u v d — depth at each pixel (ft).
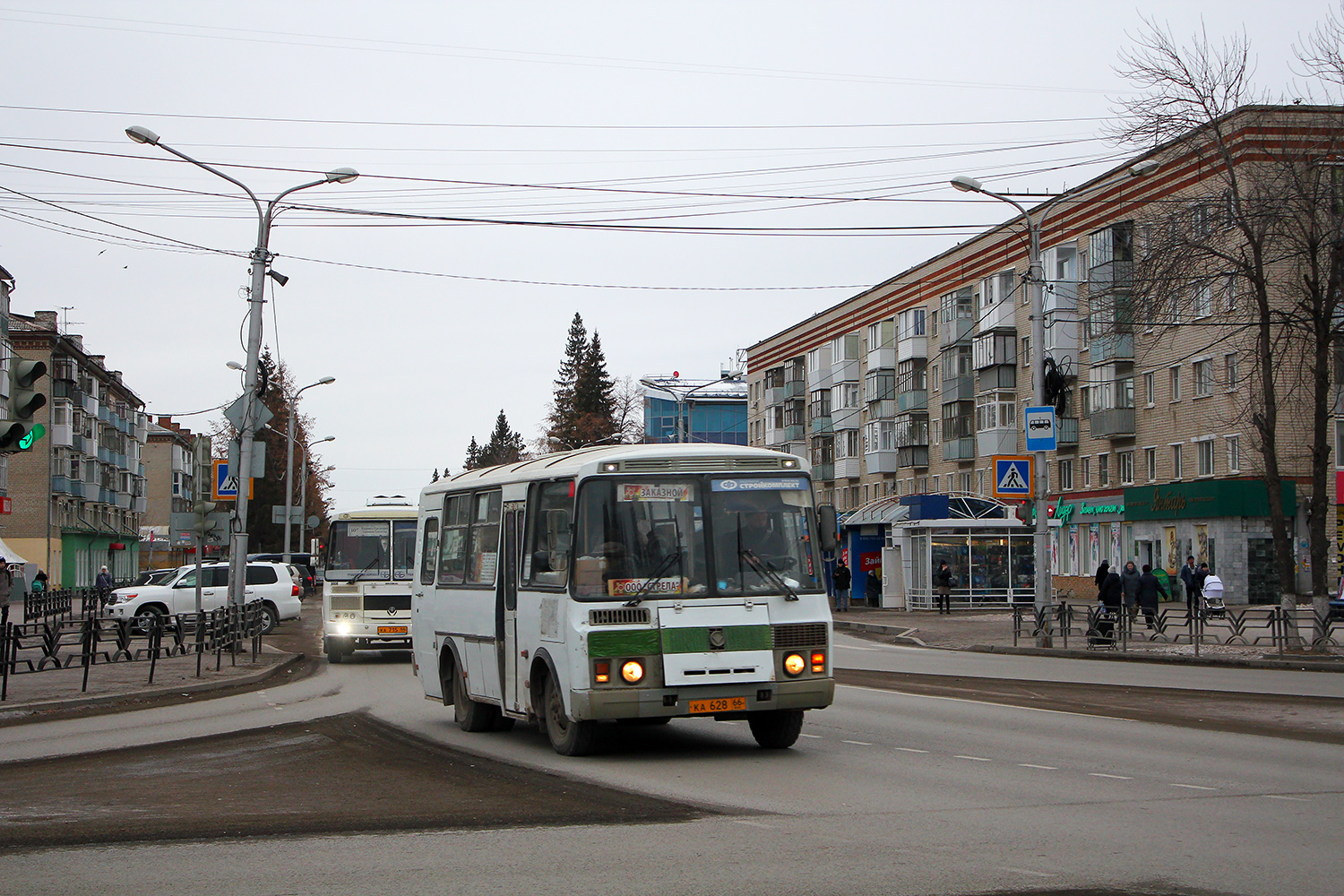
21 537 241.14
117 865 24.41
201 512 85.15
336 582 87.76
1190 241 85.81
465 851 25.35
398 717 52.80
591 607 37.17
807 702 38.11
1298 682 66.80
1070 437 180.55
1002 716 50.11
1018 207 97.86
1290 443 140.05
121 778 36.37
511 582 43.04
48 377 245.24
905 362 227.81
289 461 179.83
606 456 38.63
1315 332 84.12
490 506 46.06
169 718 54.49
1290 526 140.36
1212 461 150.51
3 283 204.74
